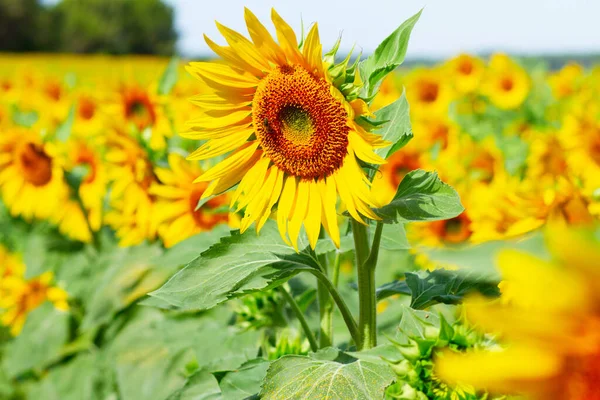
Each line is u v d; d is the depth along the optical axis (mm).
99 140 1397
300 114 767
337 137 754
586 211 791
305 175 772
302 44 759
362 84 718
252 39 762
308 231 759
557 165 1387
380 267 1377
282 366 677
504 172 1443
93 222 1512
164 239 1291
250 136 800
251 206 780
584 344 288
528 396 297
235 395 789
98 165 1508
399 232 865
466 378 299
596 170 1310
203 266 754
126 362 1254
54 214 1560
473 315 304
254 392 790
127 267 1321
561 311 284
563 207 803
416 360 595
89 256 1562
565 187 822
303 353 930
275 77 768
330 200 758
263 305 1053
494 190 1137
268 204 779
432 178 711
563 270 280
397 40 726
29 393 1458
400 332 655
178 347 1172
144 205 1316
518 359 293
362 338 774
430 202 700
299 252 783
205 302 710
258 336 1100
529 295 288
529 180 1199
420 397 585
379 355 651
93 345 1396
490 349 577
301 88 754
